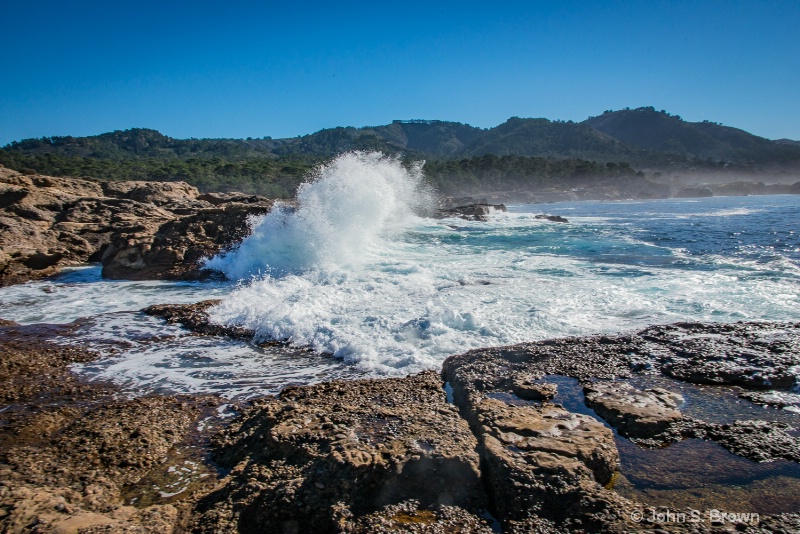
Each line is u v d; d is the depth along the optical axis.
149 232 16.73
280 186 84.44
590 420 4.93
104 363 7.68
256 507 3.96
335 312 9.51
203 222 17.03
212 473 4.70
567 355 6.86
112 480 4.57
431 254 16.50
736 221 29.50
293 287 11.76
